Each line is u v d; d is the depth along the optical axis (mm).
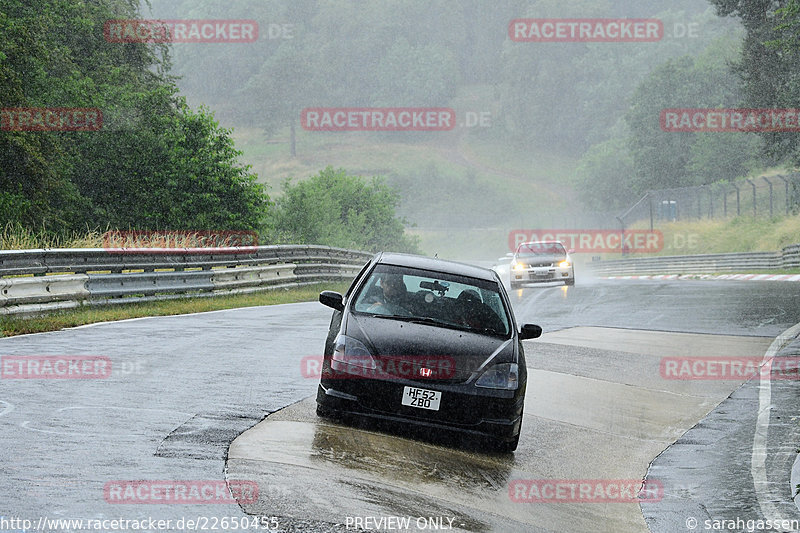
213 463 23516
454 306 31938
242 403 31969
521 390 29156
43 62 124062
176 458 23734
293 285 104875
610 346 56375
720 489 25453
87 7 161250
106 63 160250
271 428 28297
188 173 134375
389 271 33406
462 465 26672
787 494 24516
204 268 87125
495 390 28375
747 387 41969
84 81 132000
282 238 176500
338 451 26125
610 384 43312
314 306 81562
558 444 31047
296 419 29938
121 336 49906
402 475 24438
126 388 33406
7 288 55625
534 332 32406
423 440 29297
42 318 56031
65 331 51281
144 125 137625
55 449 23750
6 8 136000
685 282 133375
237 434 27078
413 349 28953
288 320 65188
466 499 22969
